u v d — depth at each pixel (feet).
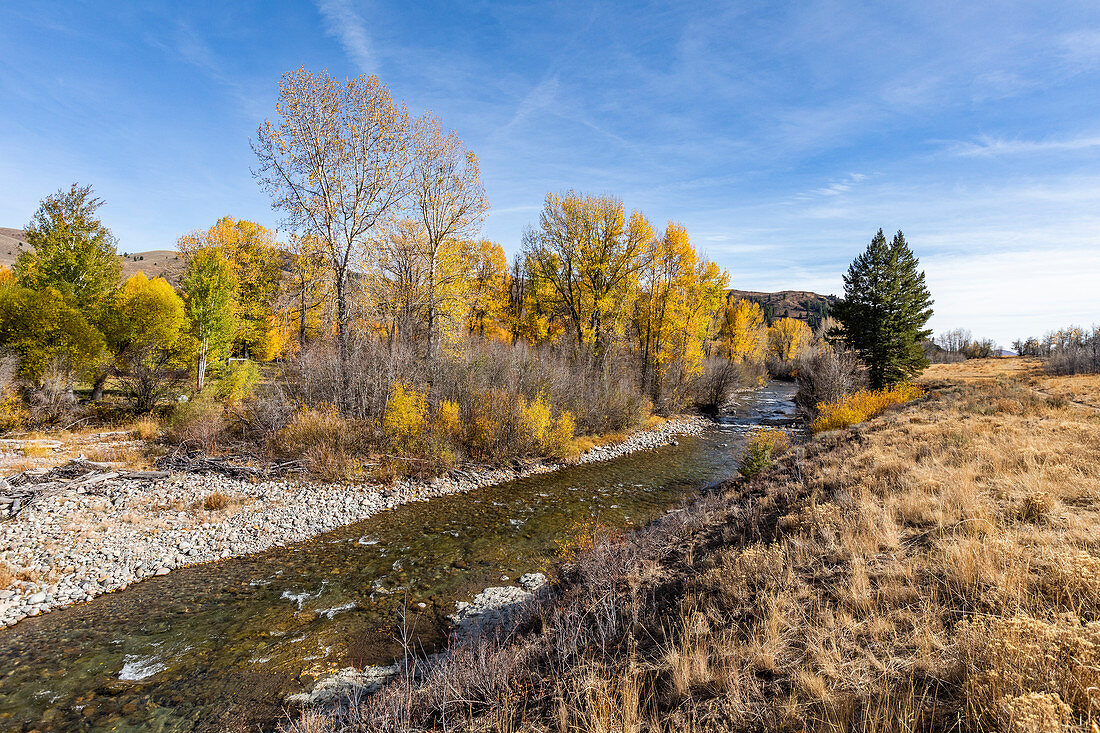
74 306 67.56
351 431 51.37
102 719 17.26
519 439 57.82
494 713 14.01
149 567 28.89
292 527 36.14
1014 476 22.43
